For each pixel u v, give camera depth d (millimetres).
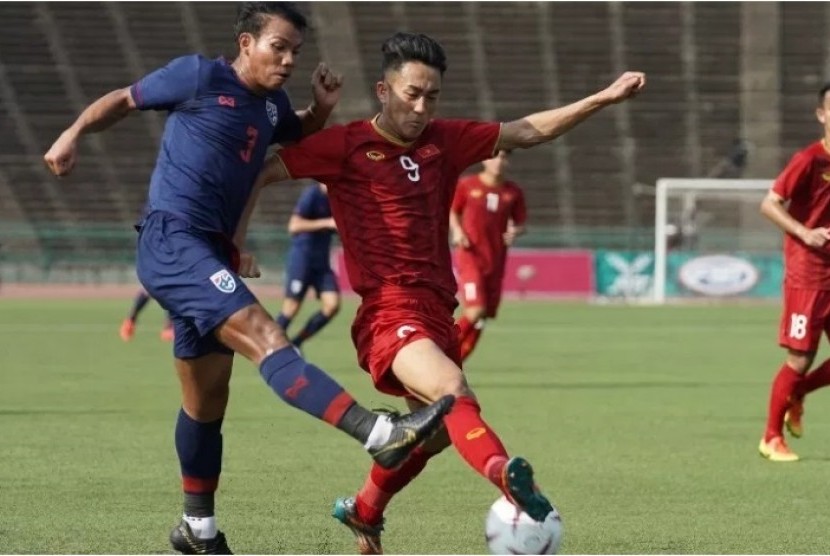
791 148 119062
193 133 18125
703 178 117000
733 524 22031
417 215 18734
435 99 18422
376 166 18766
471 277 43938
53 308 83438
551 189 116250
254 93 18516
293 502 23578
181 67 18203
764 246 100125
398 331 18062
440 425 15281
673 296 96500
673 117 122250
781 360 53469
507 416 35906
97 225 110375
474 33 128875
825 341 69375
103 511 22547
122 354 53938
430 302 18625
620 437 32188
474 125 19438
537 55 127188
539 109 122000
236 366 49312
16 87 120688
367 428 15570
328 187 19234
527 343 61000
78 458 28156
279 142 19844
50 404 37656
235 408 36875
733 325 72750
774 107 123000
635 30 129375
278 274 102375
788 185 28750
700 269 96562
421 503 23672
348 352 56156
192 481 18984
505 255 44781
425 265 18703
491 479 16234
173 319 18156
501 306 88625
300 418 34812
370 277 18688
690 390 42656
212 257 17406
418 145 19031
